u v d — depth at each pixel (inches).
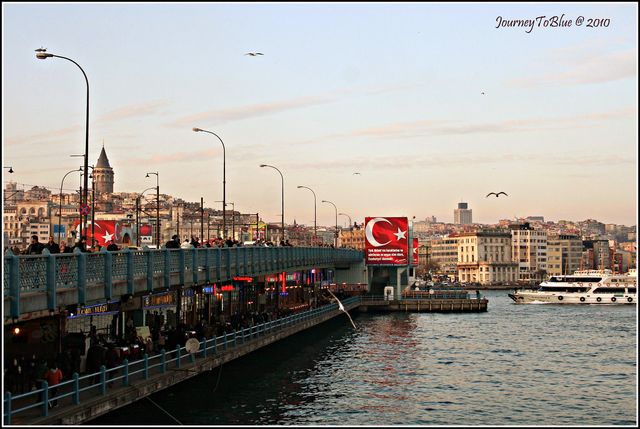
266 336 2738.7
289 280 4601.4
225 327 2618.1
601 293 6835.6
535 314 5556.1
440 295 6146.7
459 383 2480.3
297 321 3358.8
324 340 3659.0
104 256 1587.1
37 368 1461.6
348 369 2721.5
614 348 3440.0
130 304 2124.8
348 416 1962.4
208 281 2276.1
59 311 1488.7
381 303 5649.6
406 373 2659.9
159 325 2225.6
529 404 2167.8
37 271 1347.2
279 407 2021.4
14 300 1270.9
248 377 2490.2
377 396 2234.3
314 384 2402.8
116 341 1915.6
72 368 1658.5
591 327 4463.6
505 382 2513.5
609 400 2231.8
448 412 2047.2
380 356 3085.6
